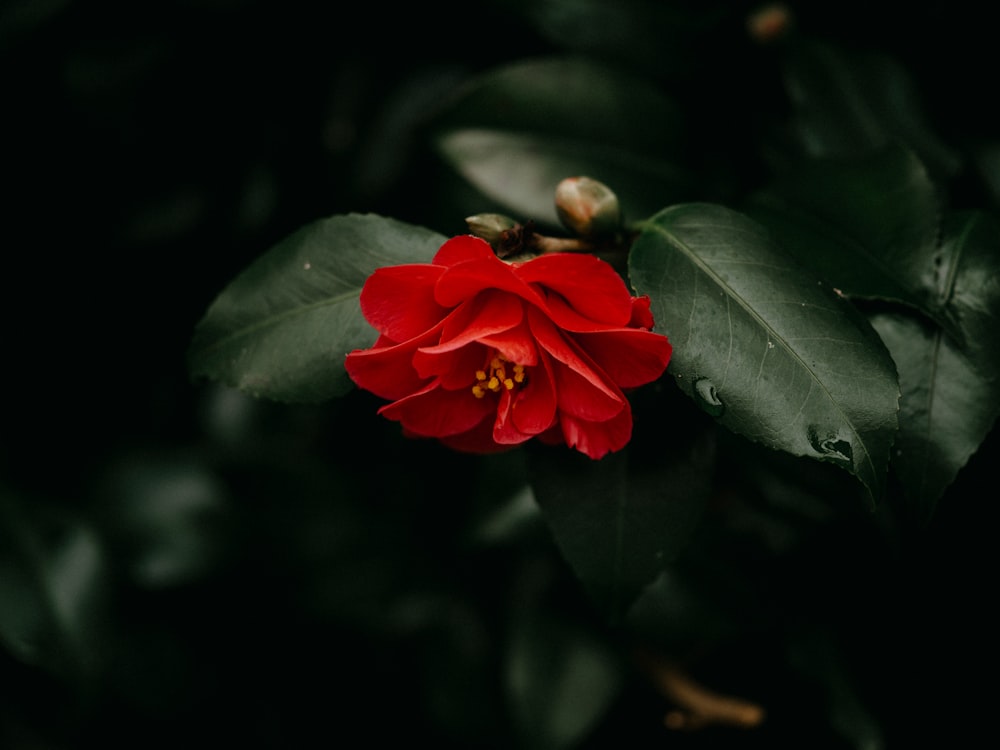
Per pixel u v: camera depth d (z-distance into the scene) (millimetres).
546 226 498
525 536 528
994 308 431
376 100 552
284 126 570
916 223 442
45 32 556
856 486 494
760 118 526
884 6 520
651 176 500
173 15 559
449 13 552
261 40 563
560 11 517
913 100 505
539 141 500
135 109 563
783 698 574
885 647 543
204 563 568
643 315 396
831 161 465
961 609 531
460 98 500
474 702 563
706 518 531
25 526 533
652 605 530
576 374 409
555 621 548
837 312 411
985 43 520
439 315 409
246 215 563
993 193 511
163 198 579
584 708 534
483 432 433
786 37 507
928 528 513
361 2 555
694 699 547
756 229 424
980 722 544
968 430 425
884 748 547
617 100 504
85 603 526
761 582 533
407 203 553
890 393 402
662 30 520
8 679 576
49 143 573
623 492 436
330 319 435
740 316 412
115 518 567
